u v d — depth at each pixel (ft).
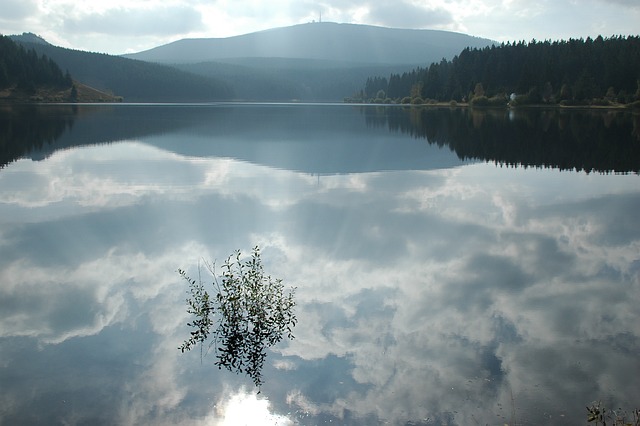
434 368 30.71
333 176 94.53
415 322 36.76
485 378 29.55
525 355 31.94
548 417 25.94
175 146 138.62
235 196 77.05
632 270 46.52
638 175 95.96
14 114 280.10
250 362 31.94
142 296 41.57
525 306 39.17
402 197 76.89
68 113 298.97
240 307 38.17
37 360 32.12
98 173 95.76
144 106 460.14
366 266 47.67
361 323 36.73
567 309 38.58
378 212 67.62
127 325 36.81
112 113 310.45
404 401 27.61
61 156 117.91
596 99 387.34
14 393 28.66
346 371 30.66
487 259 49.52
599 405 26.78
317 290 42.39
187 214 66.23
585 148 138.00
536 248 52.90
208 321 37.09
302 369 30.99
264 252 51.44
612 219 64.13
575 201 74.38
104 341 34.55
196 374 30.63
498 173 98.53
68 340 34.68
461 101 490.90
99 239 55.93
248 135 171.63
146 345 34.06
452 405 27.14
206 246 53.42
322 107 482.28
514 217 65.21
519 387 28.53
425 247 53.21
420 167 105.60
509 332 35.06
